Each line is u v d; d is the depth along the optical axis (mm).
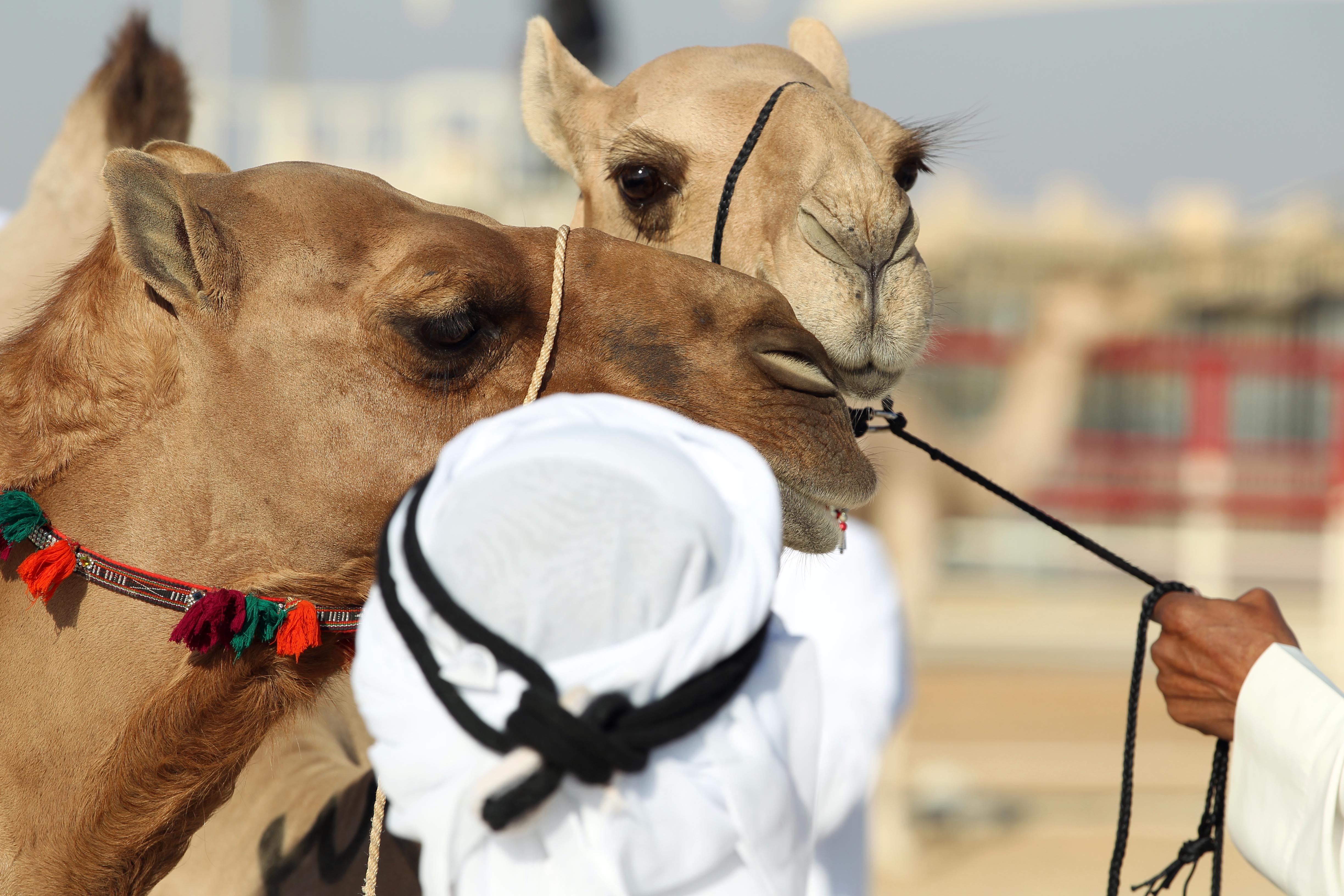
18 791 2984
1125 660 18188
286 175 3133
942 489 11891
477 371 3041
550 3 16609
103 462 2998
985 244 19766
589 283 3164
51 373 3057
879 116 4566
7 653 2992
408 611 1810
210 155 3477
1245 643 3221
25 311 3771
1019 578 22344
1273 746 3035
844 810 3803
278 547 3016
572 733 1642
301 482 2988
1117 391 21281
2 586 3020
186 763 2947
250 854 3396
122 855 2951
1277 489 20391
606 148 4906
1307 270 20531
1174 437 20859
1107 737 14289
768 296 3223
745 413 3102
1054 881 9953
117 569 2957
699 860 1736
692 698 1731
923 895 9664
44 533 2969
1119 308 12898
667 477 1795
